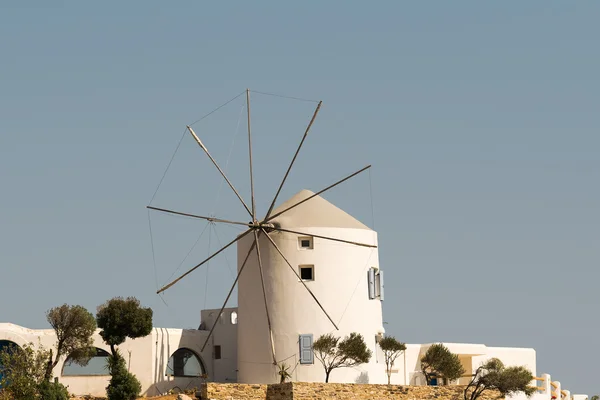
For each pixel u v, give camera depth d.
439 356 88.31
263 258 85.56
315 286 84.81
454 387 82.44
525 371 83.69
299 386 77.75
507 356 95.88
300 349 83.75
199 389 84.12
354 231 86.31
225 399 77.81
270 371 84.25
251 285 85.94
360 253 86.38
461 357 94.62
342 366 83.50
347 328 84.69
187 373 89.12
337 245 85.56
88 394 83.62
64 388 77.88
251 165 84.75
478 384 81.62
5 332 82.06
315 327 84.19
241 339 86.31
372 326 86.19
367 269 86.62
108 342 81.88
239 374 86.12
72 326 79.62
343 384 79.38
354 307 85.25
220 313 85.00
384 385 80.75
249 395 78.50
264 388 78.88
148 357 85.38
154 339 86.06
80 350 80.69
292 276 84.75
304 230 85.31
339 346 82.81
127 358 85.06
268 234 85.06
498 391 83.06
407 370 90.19
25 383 75.69
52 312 79.56
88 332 80.12
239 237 84.00
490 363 85.12
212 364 90.25
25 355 77.75
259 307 85.25
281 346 84.12
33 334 82.88
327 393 78.62
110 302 82.50
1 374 79.00
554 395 97.50
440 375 88.94
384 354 87.19
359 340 83.12
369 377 85.00
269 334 84.50
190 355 89.44
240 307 86.69
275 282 84.88
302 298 84.50
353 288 85.50
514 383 81.44
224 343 90.69
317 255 85.12
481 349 94.25
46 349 82.69
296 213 86.69
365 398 79.94
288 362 83.88
